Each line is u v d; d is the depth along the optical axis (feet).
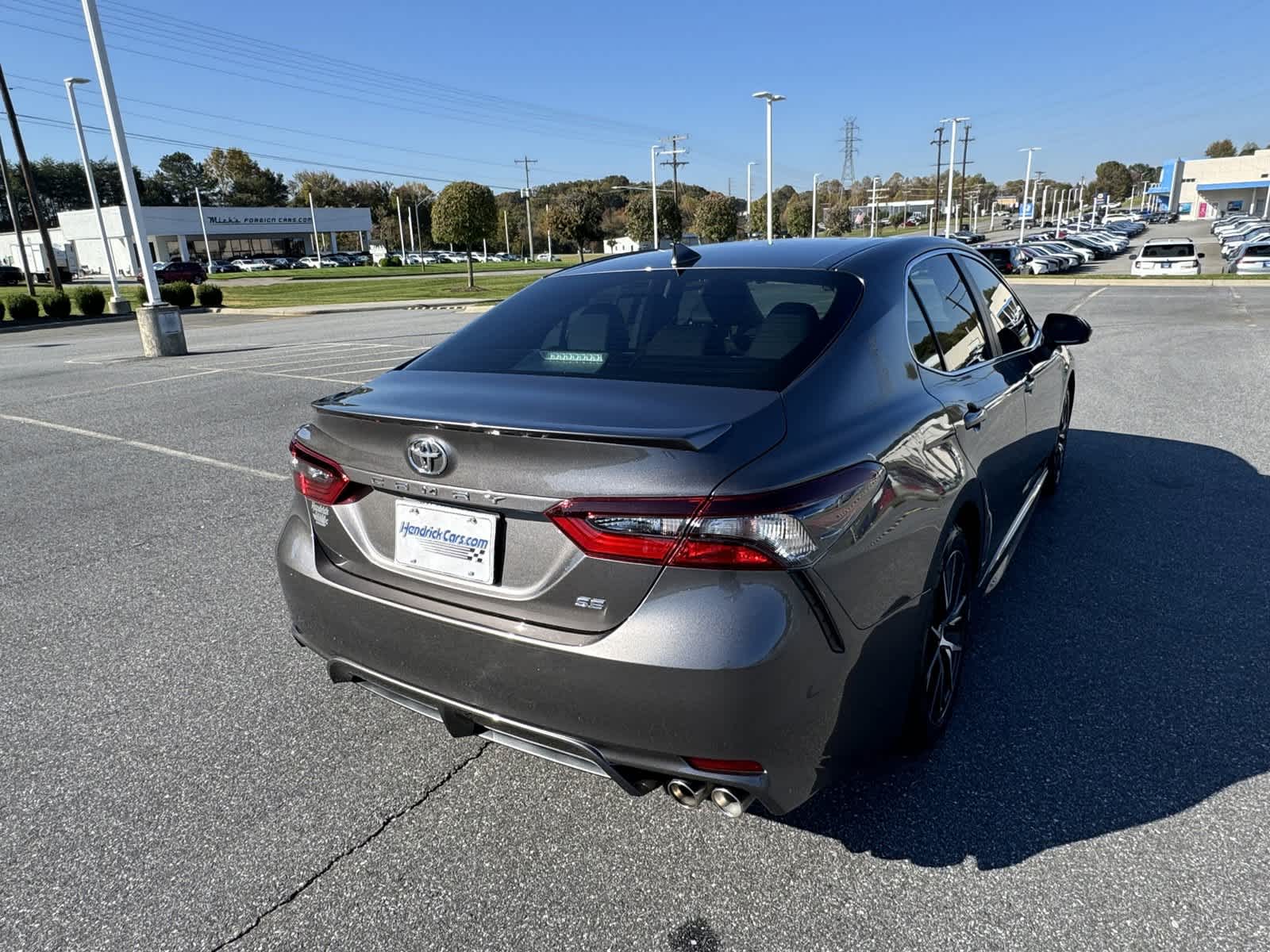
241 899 6.68
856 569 6.13
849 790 7.72
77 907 6.62
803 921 6.28
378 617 6.87
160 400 29.50
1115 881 6.56
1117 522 14.35
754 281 8.39
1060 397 13.99
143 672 10.28
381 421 6.58
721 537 5.49
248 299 114.62
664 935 6.20
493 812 7.67
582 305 8.75
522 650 6.03
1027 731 8.52
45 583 13.03
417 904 6.57
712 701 5.55
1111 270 114.11
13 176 364.17
